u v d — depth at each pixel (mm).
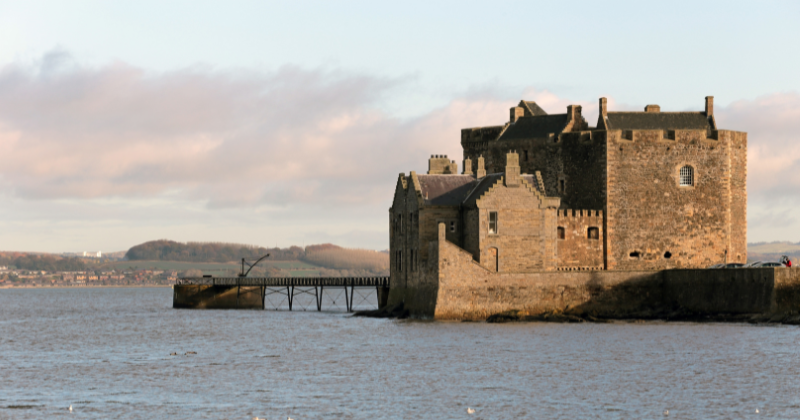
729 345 114625
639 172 171875
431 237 155125
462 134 196750
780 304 133500
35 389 91375
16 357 118688
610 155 170750
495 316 144500
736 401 82312
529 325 140125
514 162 152625
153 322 180875
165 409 81000
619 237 170750
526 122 189500
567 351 111812
